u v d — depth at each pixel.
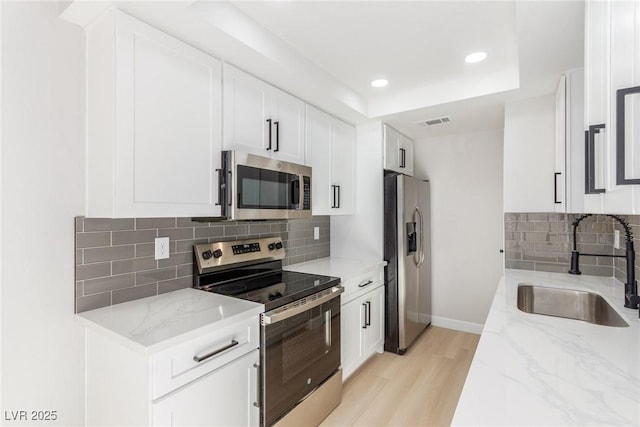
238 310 1.46
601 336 1.17
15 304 1.24
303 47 1.88
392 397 2.23
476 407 0.75
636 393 0.80
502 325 1.29
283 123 2.10
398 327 2.87
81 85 1.41
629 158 0.73
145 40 1.35
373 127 2.94
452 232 3.49
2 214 1.22
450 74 2.26
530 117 2.32
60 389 1.35
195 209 1.55
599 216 2.16
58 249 1.35
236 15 1.51
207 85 1.61
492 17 1.59
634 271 1.66
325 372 1.98
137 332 1.20
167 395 1.15
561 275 2.19
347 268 2.51
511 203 2.40
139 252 1.62
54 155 1.34
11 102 1.23
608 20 0.87
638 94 0.72
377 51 1.93
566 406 0.75
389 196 2.90
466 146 3.42
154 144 1.38
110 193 1.28
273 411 1.58
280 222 2.54
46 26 1.31
